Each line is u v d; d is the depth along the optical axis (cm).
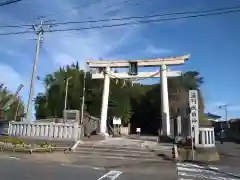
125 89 5325
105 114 3553
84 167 1496
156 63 3484
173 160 1911
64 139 2428
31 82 2820
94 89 5238
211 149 2116
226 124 6719
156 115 5556
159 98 5512
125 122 5244
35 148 1989
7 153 1909
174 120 3141
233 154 2470
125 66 3569
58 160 1725
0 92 5450
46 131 2475
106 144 2273
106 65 3594
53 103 5559
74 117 2911
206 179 1309
